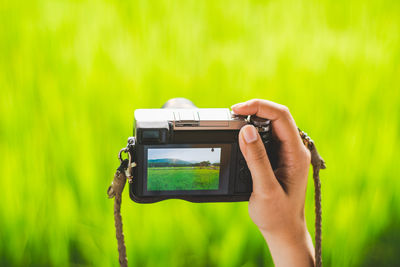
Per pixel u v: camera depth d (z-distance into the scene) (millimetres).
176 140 1142
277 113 1158
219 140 1162
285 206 1193
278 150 1209
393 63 2527
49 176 2121
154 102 2246
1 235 2061
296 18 2570
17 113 2186
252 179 1190
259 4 2566
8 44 2305
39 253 2080
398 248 2180
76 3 2418
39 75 2260
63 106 2201
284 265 1253
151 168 1157
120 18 2398
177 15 2443
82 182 2088
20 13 2381
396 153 2350
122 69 2256
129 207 2025
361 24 2596
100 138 2139
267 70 2371
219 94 2311
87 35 2332
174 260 2057
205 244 2070
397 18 2646
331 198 2154
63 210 2062
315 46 2475
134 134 1189
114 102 2203
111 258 2039
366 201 2205
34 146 2156
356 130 2275
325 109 2301
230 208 2082
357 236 2154
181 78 2318
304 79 2357
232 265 2025
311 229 2129
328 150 2203
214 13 2504
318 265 1265
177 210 2064
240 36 2484
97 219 2066
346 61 2449
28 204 2094
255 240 2066
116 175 1132
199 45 2406
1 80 2238
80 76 2254
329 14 2598
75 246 2066
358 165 2232
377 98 2398
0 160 2115
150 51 2328
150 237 2031
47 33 2338
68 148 2131
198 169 1180
